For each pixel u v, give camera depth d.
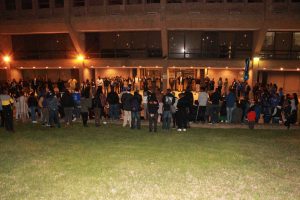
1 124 14.86
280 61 28.31
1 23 31.41
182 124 13.73
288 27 26.53
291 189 7.28
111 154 9.95
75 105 16.52
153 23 27.69
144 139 12.09
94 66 31.64
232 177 7.99
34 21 30.36
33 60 33.25
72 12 29.58
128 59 30.39
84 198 6.70
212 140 12.00
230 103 15.47
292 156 9.98
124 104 14.46
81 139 12.12
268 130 14.18
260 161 9.38
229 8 26.77
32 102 15.55
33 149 10.62
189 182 7.61
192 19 27.02
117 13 28.52
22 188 7.24
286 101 15.37
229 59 28.89
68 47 33.50
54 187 7.28
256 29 27.48
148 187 7.29
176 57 31.34
